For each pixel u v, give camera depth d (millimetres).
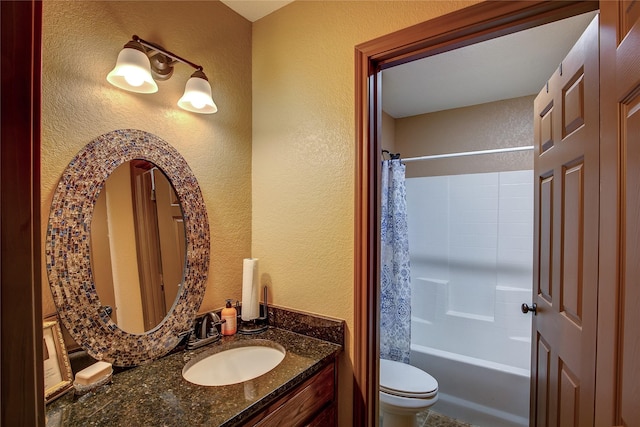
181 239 1222
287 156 1416
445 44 1084
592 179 907
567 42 1684
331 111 1281
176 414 785
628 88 629
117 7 1029
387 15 1146
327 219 1295
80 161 926
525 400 1945
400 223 2365
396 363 2025
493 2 934
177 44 1216
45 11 858
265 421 892
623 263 656
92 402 830
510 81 2180
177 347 1166
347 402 1233
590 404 912
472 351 2479
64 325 877
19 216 337
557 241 1190
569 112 1082
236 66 1470
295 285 1390
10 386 326
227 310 1326
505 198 2449
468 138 2637
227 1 1394
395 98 2496
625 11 648
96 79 976
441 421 2133
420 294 2736
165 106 1182
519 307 2346
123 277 1025
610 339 705
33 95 361
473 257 2551
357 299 1208
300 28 1375
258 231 1518
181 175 1221
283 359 1107
